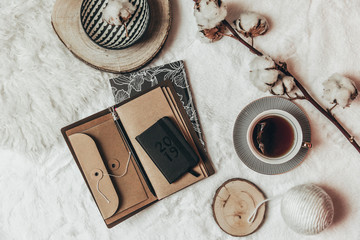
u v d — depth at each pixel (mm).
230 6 711
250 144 635
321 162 701
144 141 673
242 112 678
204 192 717
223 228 694
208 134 717
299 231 641
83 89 720
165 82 701
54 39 724
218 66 717
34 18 723
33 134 727
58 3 680
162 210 722
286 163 663
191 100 707
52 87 722
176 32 721
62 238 730
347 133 656
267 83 627
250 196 694
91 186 669
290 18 706
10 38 723
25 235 735
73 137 667
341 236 699
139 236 726
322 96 668
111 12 645
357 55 697
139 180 691
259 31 672
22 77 722
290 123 645
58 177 733
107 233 730
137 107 687
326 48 701
